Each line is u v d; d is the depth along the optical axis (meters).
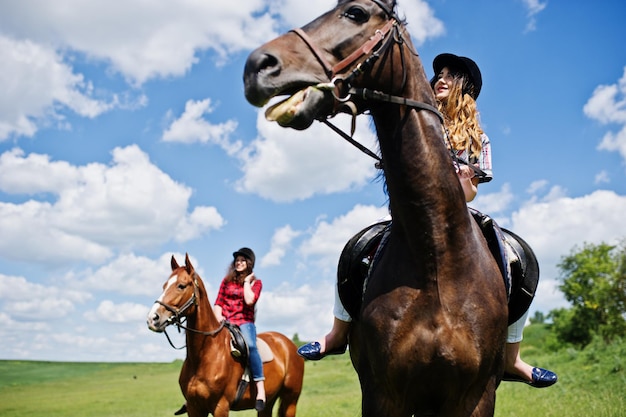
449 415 3.31
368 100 3.20
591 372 16.84
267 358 9.72
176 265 9.52
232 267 9.58
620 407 10.21
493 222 3.74
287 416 10.48
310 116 2.91
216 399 8.77
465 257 3.29
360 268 3.84
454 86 4.19
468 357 3.16
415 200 3.23
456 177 3.34
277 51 2.93
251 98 2.89
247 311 9.37
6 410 21.95
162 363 59.31
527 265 3.86
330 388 24.19
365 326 3.38
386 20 3.18
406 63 3.22
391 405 3.33
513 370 4.09
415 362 3.17
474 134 4.04
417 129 3.24
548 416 10.01
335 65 3.03
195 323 8.73
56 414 19.72
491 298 3.32
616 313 51.84
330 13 3.15
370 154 3.66
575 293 54.31
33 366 56.72
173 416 17.41
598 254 54.50
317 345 4.21
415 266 3.25
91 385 37.91
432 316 3.19
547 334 63.09
